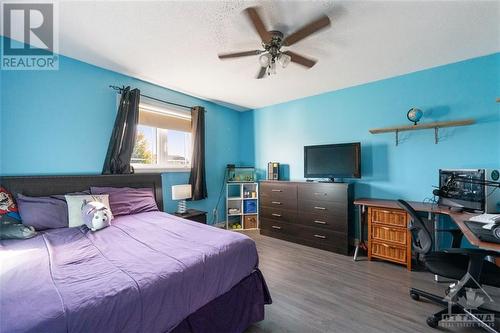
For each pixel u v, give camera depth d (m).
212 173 4.16
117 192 2.52
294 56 2.04
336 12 1.71
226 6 1.66
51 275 1.09
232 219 4.44
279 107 4.20
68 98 2.41
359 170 3.12
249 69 2.74
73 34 2.00
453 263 1.59
